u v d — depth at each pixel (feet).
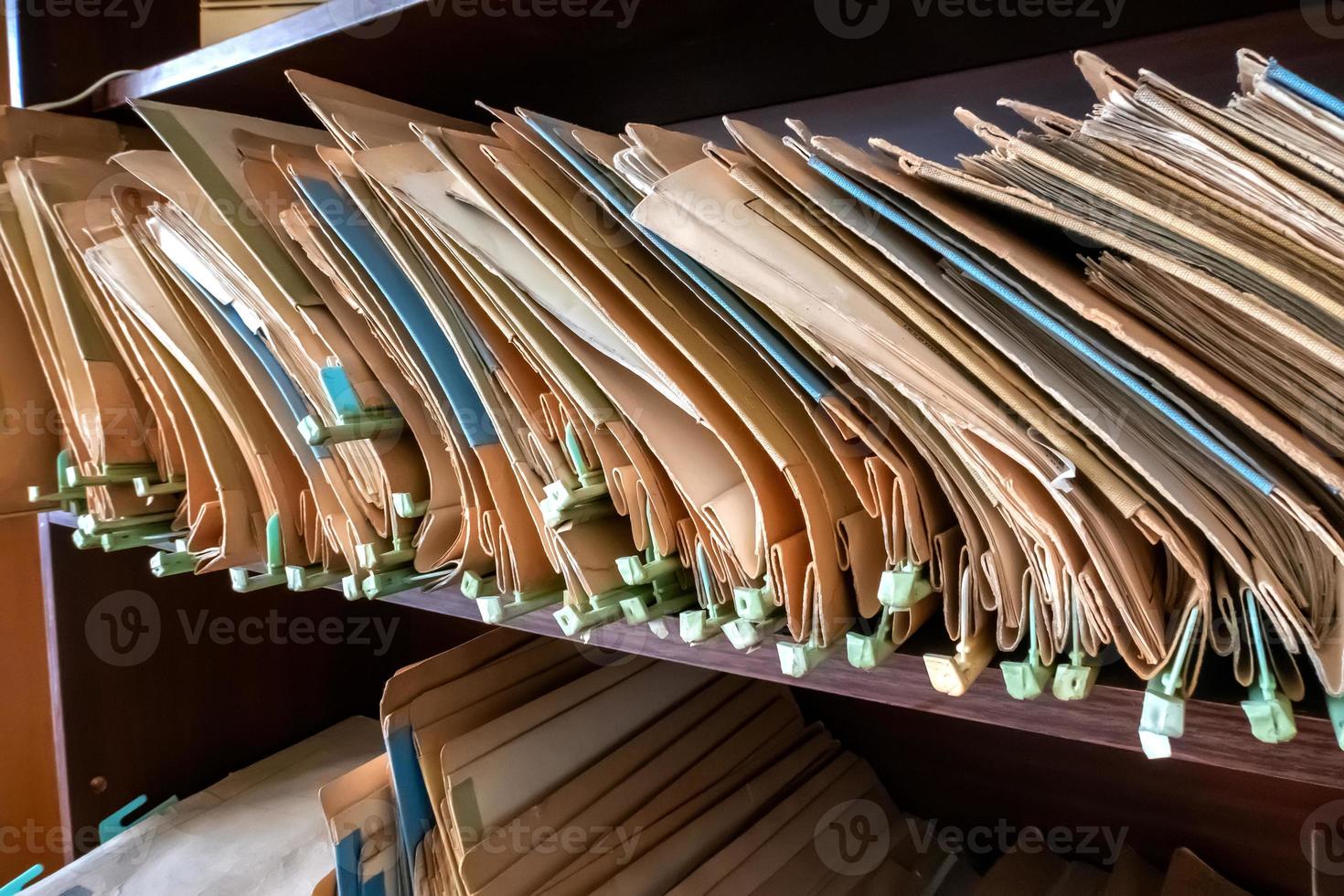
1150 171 1.12
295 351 1.96
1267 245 1.07
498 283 1.63
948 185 1.23
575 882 2.13
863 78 2.44
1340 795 2.25
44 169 2.46
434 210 1.61
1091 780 2.61
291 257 1.94
